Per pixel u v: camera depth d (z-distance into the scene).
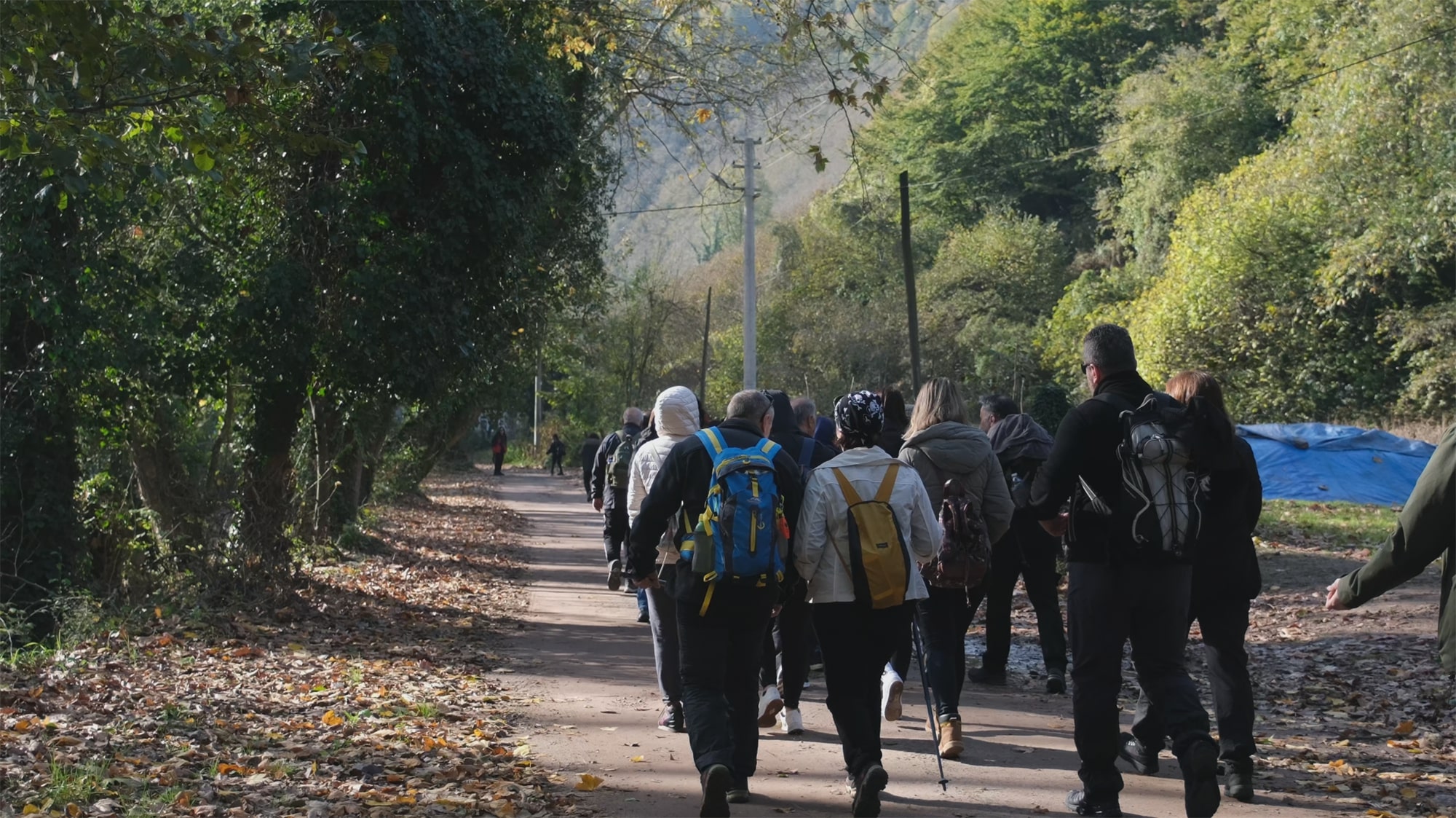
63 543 13.14
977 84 70.44
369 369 14.18
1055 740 7.81
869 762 5.94
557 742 7.73
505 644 12.17
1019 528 9.54
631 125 21.62
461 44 14.13
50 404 12.76
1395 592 14.14
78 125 8.62
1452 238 30.28
